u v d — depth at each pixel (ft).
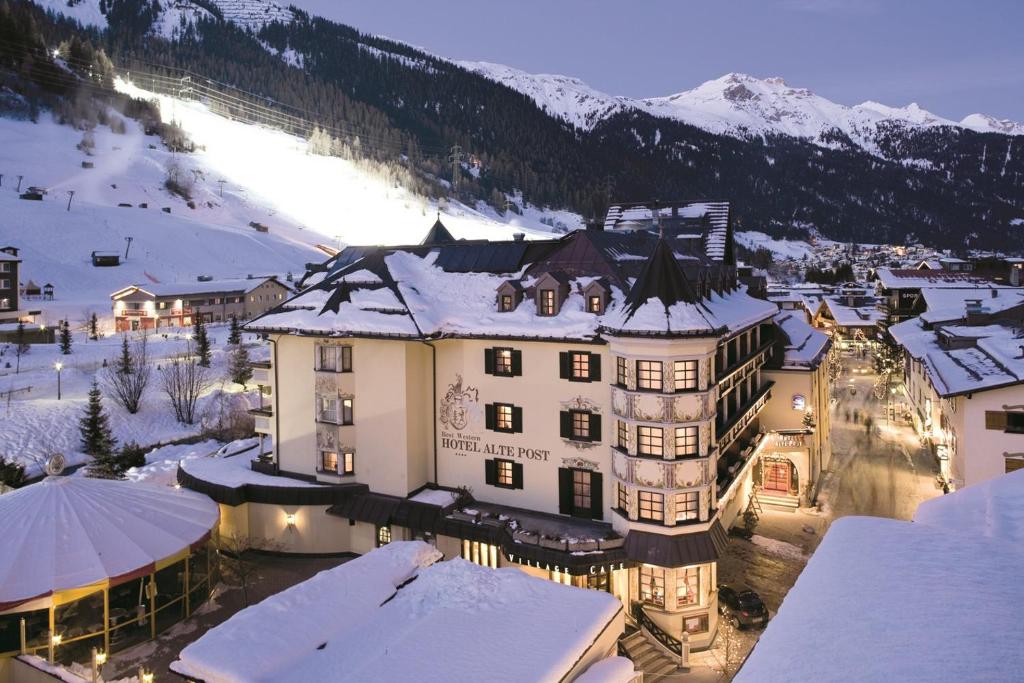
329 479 132.05
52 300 429.79
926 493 164.25
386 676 58.75
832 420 242.78
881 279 404.57
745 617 109.19
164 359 296.51
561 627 67.00
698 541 104.17
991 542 36.50
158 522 111.14
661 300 104.12
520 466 123.65
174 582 113.60
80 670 93.81
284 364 137.80
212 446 209.05
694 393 103.35
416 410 128.77
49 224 547.08
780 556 132.87
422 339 120.26
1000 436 132.77
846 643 26.40
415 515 121.90
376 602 76.02
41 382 253.03
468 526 116.47
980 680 21.63
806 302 452.76
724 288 149.89
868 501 160.25
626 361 106.42
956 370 153.28
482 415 126.62
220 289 445.37
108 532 104.12
